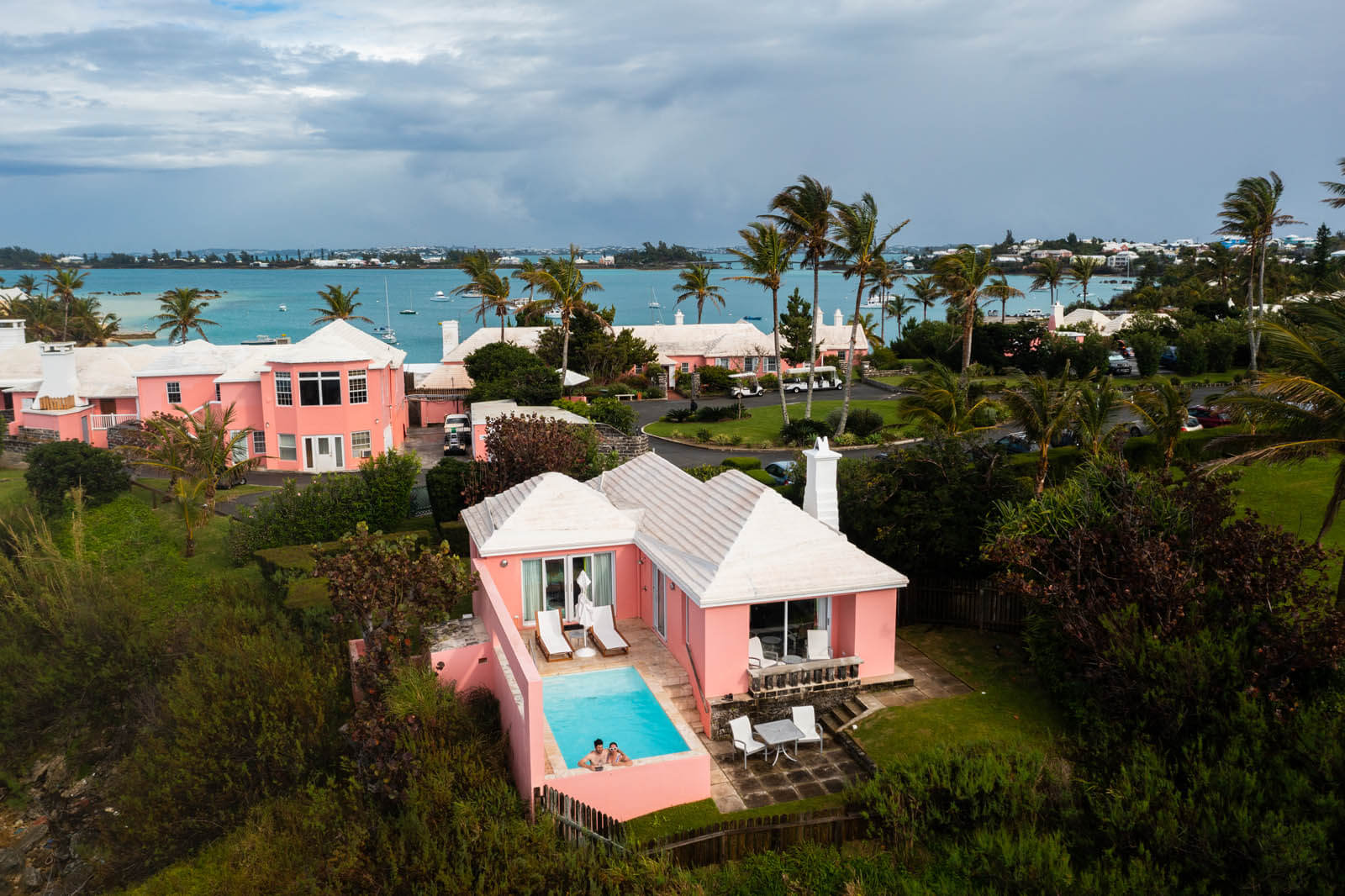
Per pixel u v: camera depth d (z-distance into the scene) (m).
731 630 19.81
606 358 84.88
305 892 17.06
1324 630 16.28
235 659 23.52
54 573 30.16
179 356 55.66
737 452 56.19
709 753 18.48
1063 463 36.84
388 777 17.89
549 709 19.80
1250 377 62.31
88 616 27.16
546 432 34.72
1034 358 84.31
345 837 17.30
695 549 21.53
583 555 24.25
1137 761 15.77
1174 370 80.94
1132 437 41.16
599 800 16.77
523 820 16.39
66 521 38.62
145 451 40.31
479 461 37.00
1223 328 80.62
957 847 15.20
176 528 38.25
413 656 21.42
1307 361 20.77
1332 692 16.48
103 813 23.78
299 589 28.41
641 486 27.28
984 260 61.94
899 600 25.73
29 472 40.62
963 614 25.03
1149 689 16.72
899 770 16.55
